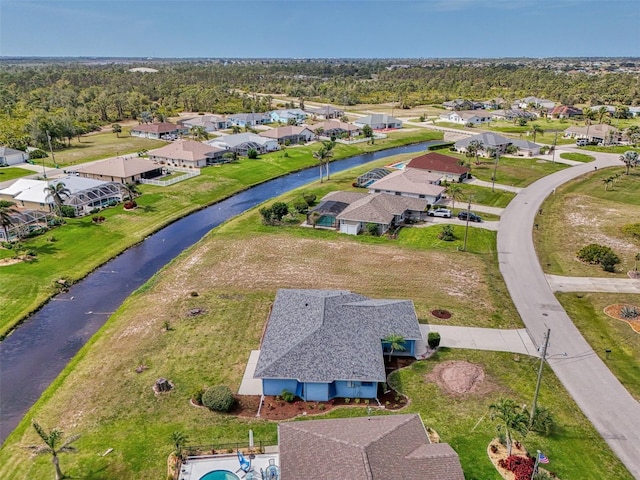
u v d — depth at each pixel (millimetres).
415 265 61250
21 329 49125
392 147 144375
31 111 171125
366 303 45531
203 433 33406
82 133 151500
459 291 54438
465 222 77125
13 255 63906
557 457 31188
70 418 35344
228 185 100188
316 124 162000
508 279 57656
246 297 53000
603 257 60156
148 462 30844
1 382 41188
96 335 46938
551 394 37375
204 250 66250
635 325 47344
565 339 45062
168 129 152250
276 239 69750
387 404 36500
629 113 184500
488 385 38500
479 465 30344
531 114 186250
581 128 150750
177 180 99688
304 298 46062
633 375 39875
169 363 41438
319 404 36719
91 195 82750
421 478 26172
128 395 37531
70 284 58344
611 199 89625
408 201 80188
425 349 43531
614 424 34406
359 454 26734
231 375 39875
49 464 31078
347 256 64000
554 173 108188
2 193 85188
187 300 52375
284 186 103000
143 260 65812
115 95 194250
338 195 81375
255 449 31844
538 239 70625
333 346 38719
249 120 172750
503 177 103938
